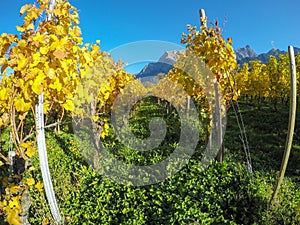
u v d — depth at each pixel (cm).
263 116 1684
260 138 1066
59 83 313
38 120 370
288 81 1798
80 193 523
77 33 392
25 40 299
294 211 434
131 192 516
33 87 281
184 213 432
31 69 282
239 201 471
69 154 775
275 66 1928
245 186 506
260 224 421
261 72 2138
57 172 609
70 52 353
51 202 404
